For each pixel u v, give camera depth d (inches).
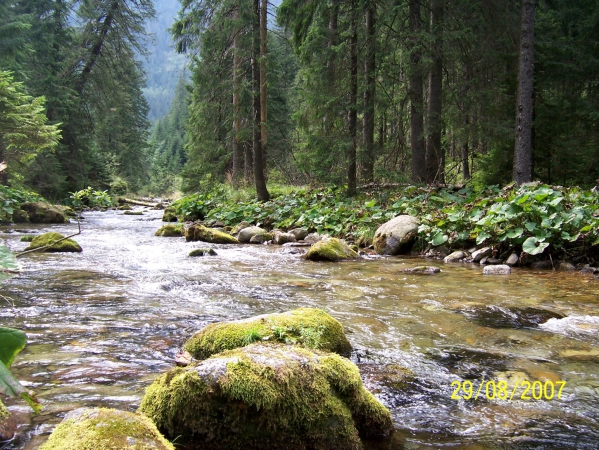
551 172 599.5
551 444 79.5
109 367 107.7
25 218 585.3
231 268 267.0
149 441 58.7
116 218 725.9
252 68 613.3
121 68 1127.6
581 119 612.7
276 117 916.0
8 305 166.1
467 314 164.9
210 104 742.5
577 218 275.7
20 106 581.6
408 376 108.3
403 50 519.8
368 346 129.6
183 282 218.4
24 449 70.2
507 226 301.1
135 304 173.3
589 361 119.4
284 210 510.9
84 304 171.2
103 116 1116.5
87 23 1075.9
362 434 79.7
